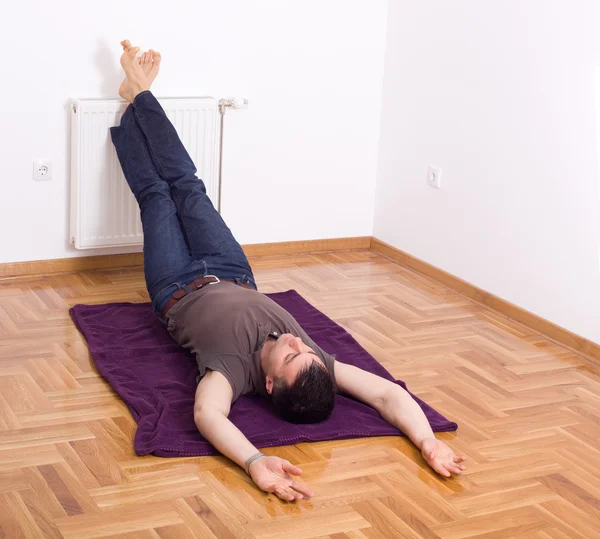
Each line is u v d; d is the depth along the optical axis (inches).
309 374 103.0
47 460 94.6
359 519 88.7
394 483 95.8
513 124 144.5
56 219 151.4
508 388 121.8
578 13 130.0
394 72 171.5
